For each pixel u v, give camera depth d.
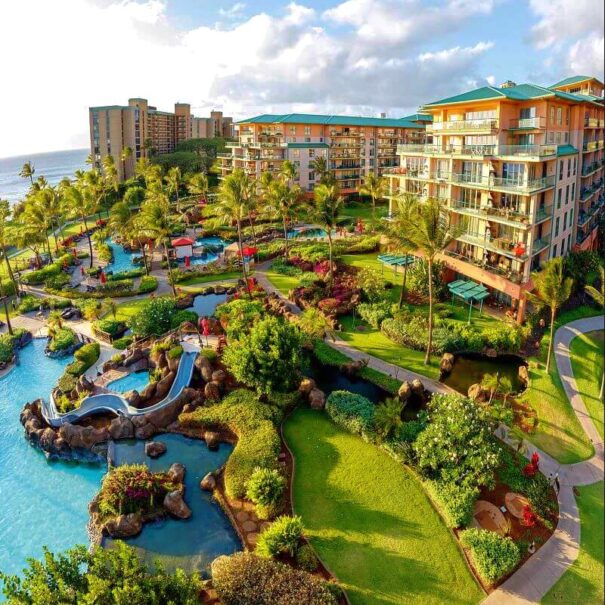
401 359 41.03
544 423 31.75
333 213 54.22
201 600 21.78
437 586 22.06
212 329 46.28
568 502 26.03
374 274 54.59
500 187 45.50
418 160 59.28
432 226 37.50
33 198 82.50
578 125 53.09
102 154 161.12
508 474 27.88
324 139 111.94
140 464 31.52
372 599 21.56
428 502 26.78
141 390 38.25
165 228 57.06
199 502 28.39
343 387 38.12
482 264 49.31
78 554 19.56
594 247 65.81
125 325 49.09
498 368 39.72
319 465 29.97
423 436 28.66
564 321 44.59
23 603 17.73
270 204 78.94
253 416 33.88
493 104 48.75
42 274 64.50
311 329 43.31
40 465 32.28
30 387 40.56
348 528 25.33
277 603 20.36
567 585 21.64
